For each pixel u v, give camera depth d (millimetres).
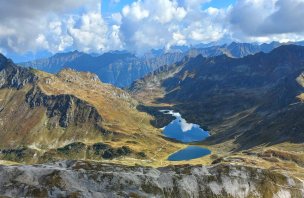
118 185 198750
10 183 188125
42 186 187250
